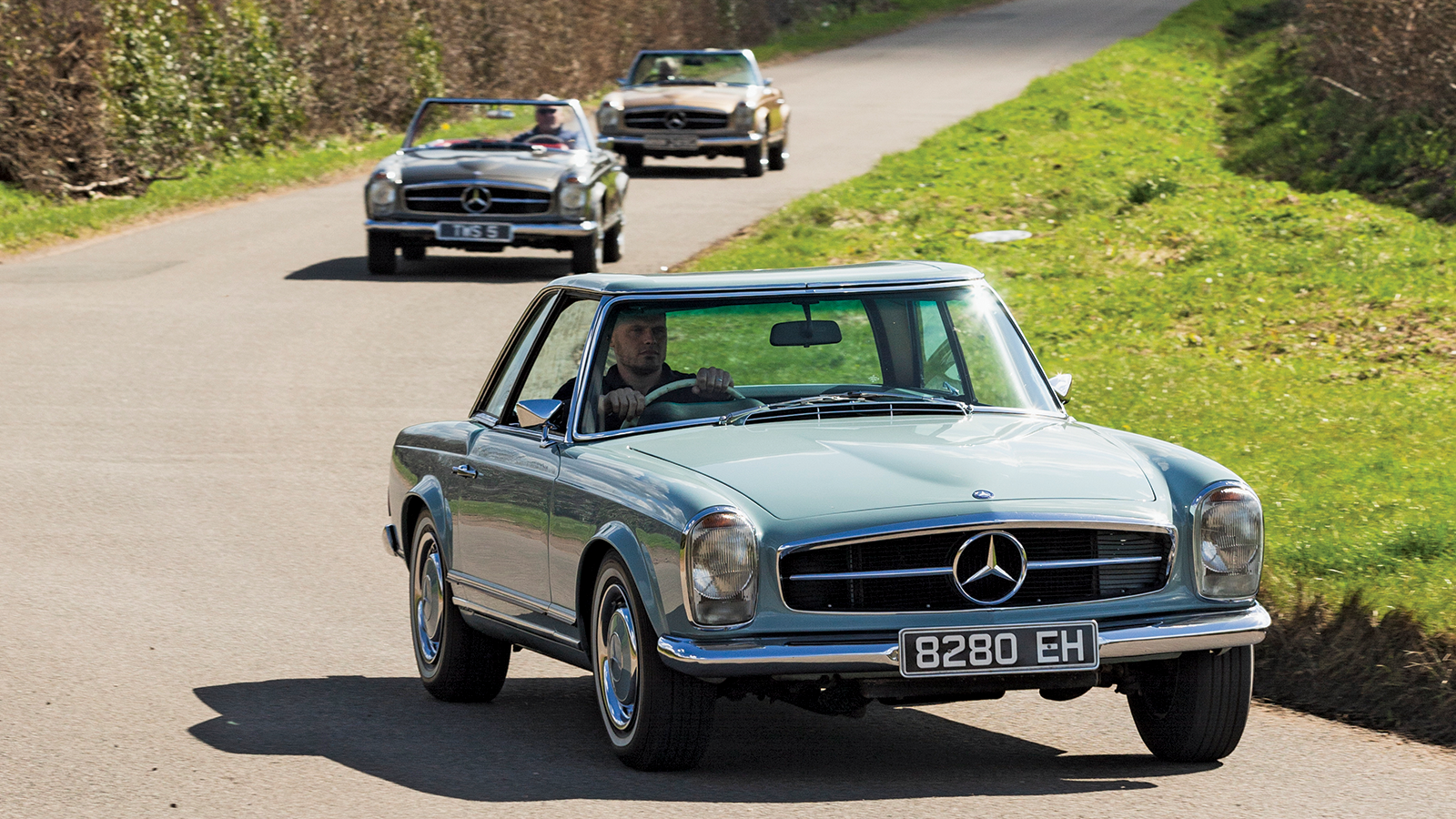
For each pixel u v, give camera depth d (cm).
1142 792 1502
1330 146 6738
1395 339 3938
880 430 1672
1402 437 2948
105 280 5194
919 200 6225
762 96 7675
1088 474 1551
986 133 8188
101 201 6656
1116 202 6009
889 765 1608
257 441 3362
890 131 9112
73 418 3541
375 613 2294
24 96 6469
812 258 5266
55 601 2305
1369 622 1875
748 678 1502
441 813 1445
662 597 1473
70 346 4259
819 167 7900
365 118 9156
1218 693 1559
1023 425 1723
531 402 1725
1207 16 15488
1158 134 7988
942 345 1833
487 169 5194
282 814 1453
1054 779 1551
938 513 1456
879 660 1427
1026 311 4409
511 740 1719
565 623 1677
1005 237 5550
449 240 5209
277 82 8244
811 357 1797
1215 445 2891
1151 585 1516
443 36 9819
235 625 2212
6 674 1958
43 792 1530
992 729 1770
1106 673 1559
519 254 5941
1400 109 6538
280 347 4266
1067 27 16238
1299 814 1440
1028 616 1462
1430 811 1454
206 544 2642
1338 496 2491
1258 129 7900
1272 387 3447
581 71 11631
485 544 1839
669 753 1530
